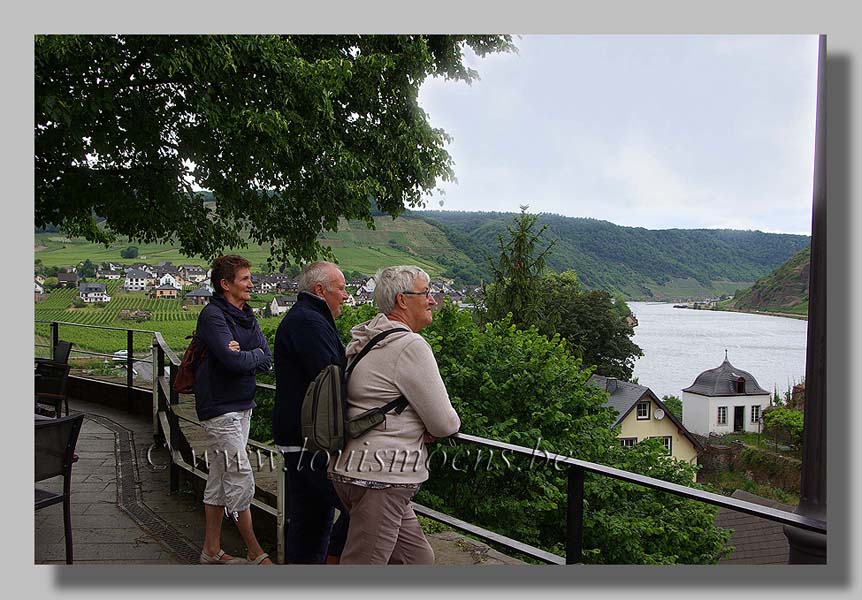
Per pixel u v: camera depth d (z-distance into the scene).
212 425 3.81
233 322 3.86
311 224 11.73
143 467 6.12
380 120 11.77
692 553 11.62
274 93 9.11
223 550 4.31
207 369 3.85
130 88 8.48
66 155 8.63
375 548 2.69
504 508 8.43
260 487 4.67
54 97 7.12
